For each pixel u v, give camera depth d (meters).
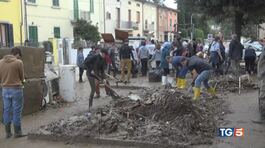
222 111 10.02
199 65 11.44
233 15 21.64
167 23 72.00
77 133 7.83
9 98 8.26
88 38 37.25
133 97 10.30
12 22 27.25
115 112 8.76
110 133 7.82
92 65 11.46
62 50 29.33
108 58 19.95
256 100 11.76
